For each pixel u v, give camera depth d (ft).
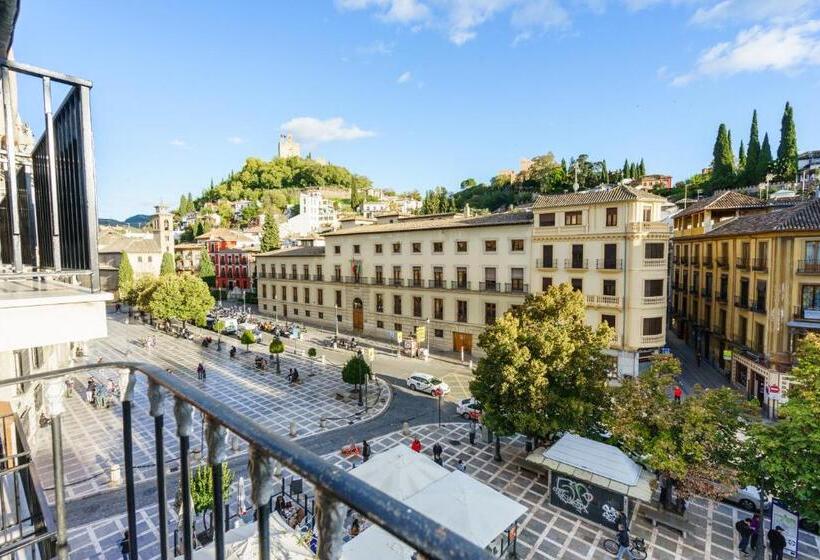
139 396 103.30
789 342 91.30
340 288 179.22
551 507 60.59
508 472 69.77
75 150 14.49
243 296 249.75
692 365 127.34
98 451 75.66
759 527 48.96
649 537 54.65
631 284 108.78
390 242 160.04
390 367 127.65
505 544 52.60
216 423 7.01
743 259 107.45
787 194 165.07
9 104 13.25
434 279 148.56
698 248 140.15
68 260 15.52
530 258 126.11
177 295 166.40
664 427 54.34
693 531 55.72
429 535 3.93
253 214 491.72
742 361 103.91
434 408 96.58
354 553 40.01
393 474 50.34
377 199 619.26
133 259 292.81
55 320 12.95
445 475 51.78
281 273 206.90
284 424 87.92
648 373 61.05
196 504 49.44
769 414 90.89
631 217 108.58
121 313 239.71
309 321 194.18
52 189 13.98
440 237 145.69
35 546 17.22
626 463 56.90
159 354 143.33
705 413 52.54
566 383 67.67
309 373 121.49
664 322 111.75
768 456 47.03
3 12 10.40
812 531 55.77
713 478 50.55
